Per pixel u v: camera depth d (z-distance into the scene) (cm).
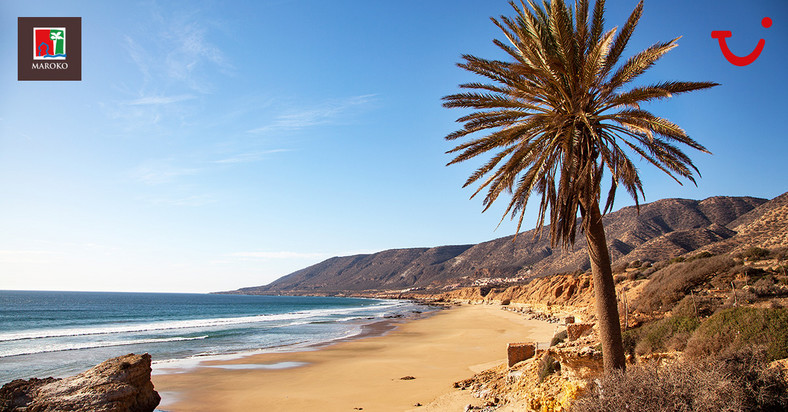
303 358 2667
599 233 956
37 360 2580
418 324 5409
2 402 1172
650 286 1948
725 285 1666
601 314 929
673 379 602
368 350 3027
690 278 1764
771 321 948
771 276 1661
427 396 1545
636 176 1083
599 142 933
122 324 5750
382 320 6325
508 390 1328
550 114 1048
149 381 1471
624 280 3175
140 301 16725
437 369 2167
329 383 1931
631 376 634
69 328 5038
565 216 1021
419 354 2748
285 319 6769
